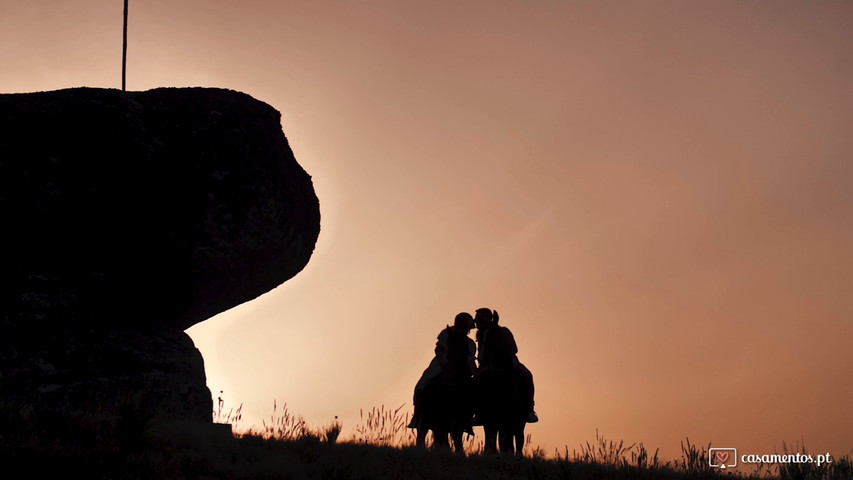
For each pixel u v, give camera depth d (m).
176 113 15.42
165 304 15.30
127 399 11.86
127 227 14.67
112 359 13.76
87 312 14.20
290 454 10.40
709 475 11.34
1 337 13.23
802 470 11.08
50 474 8.09
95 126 14.92
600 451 11.95
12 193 14.23
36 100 15.08
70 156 14.68
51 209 14.38
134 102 15.42
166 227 14.77
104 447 9.12
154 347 14.40
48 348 13.43
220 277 15.42
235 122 15.52
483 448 13.35
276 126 16.27
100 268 14.69
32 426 9.49
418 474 10.10
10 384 12.86
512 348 13.88
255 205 15.08
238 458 9.92
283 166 15.82
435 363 14.16
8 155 14.44
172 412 13.20
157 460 9.01
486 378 13.75
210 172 15.02
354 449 11.30
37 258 14.35
